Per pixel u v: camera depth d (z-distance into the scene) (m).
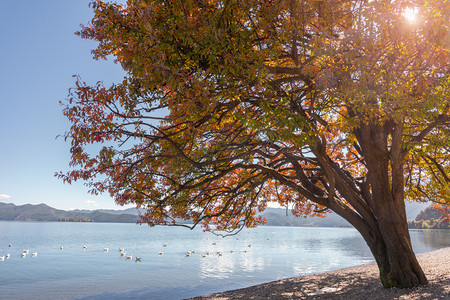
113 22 8.26
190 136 10.16
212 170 12.52
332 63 8.41
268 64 10.12
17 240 94.19
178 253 53.06
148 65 6.66
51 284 26.62
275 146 12.45
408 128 11.66
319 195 13.07
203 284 25.17
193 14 8.30
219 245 73.50
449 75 8.49
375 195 11.80
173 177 12.83
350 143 11.61
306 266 35.03
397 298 9.77
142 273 31.83
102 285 25.89
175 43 7.70
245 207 16.97
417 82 8.76
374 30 8.14
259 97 8.25
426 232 131.50
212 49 7.40
